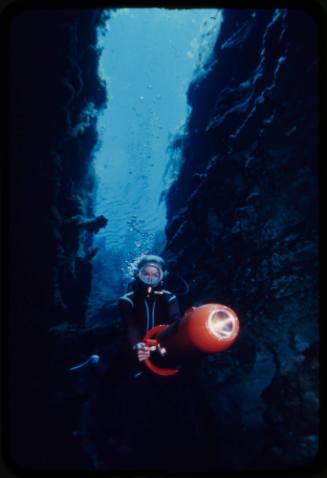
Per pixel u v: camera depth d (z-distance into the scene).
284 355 2.88
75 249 7.40
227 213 4.16
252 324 3.21
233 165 4.15
